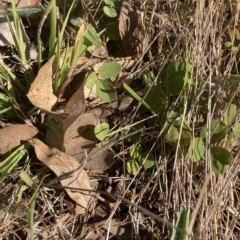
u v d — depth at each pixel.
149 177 0.34
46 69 0.31
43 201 0.33
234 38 0.37
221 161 0.31
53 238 0.33
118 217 0.34
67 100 0.33
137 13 0.36
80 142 0.33
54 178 0.33
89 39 0.33
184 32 0.35
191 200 0.33
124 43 0.36
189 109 0.33
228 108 0.32
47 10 0.29
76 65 0.34
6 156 0.32
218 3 0.34
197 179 0.34
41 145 0.32
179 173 0.33
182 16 0.36
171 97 0.35
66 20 0.32
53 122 0.32
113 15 0.35
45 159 0.31
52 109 0.33
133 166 0.34
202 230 0.32
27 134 0.33
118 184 0.35
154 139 0.35
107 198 0.35
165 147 0.34
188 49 0.35
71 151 0.33
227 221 0.33
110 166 0.33
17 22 0.32
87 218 0.34
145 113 0.35
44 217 0.33
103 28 0.37
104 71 0.32
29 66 0.34
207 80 0.33
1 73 0.33
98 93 0.32
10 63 0.35
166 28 0.36
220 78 0.34
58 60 0.31
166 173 0.34
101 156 0.33
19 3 0.35
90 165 0.33
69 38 0.35
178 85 0.33
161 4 0.38
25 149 0.32
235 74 0.36
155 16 0.37
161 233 0.34
